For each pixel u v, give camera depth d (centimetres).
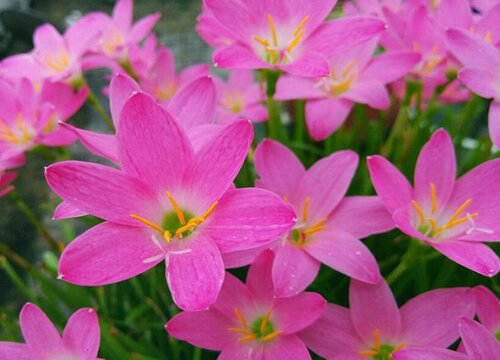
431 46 25
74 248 18
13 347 20
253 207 19
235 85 31
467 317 19
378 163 21
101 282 18
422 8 25
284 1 23
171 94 31
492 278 26
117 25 31
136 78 30
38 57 28
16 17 60
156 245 19
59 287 29
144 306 28
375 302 21
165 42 54
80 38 28
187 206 20
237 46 23
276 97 26
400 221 20
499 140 22
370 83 25
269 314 21
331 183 22
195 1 71
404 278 25
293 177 22
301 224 22
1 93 26
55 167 18
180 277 18
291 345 20
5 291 43
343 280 26
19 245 46
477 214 22
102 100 52
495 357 19
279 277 20
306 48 23
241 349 21
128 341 26
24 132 26
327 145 31
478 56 23
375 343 21
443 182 22
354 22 23
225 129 19
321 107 26
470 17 25
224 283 21
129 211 19
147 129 19
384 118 31
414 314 21
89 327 20
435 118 42
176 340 27
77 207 19
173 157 19
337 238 21
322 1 23
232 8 23
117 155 20
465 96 30
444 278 25
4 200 50
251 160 30
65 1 74
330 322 21
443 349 20
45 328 20
